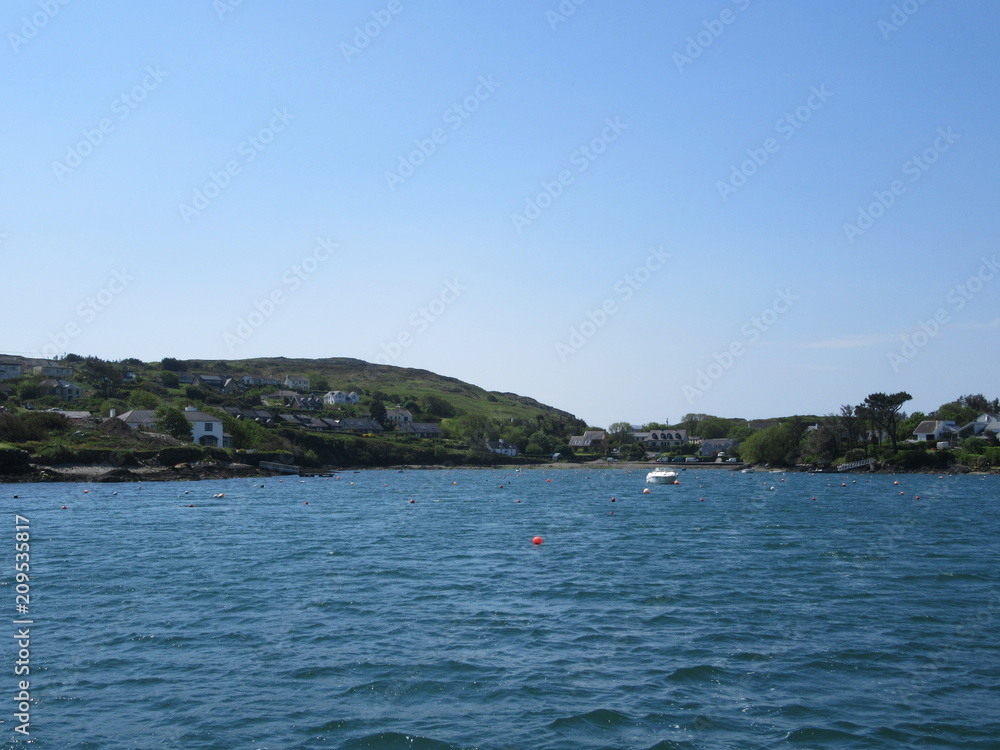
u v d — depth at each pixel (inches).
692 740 740.7
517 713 801.6
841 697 852.6
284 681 889.5
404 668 935.7
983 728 770.8
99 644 1026.7
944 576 1533.0
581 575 1530.5
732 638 1073.5
